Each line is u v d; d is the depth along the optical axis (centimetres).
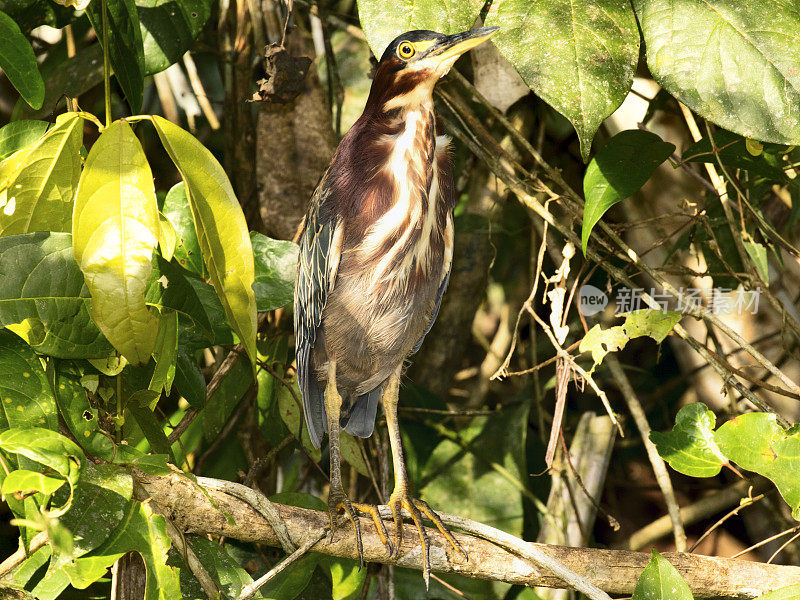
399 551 484
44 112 695
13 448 349
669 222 728
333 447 550
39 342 396
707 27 454
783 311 585
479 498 816
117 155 373
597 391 554
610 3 459
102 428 468
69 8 609
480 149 616
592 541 838
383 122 530
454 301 881
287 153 716
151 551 390
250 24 767
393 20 463
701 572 482
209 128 924
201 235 388
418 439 840
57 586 421
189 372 523
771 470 464
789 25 448
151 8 581
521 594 748
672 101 702
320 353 600
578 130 441
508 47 455
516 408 854
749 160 577
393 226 532
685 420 491
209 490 439
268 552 728
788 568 493
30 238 390
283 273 561
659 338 550
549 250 744
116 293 366
